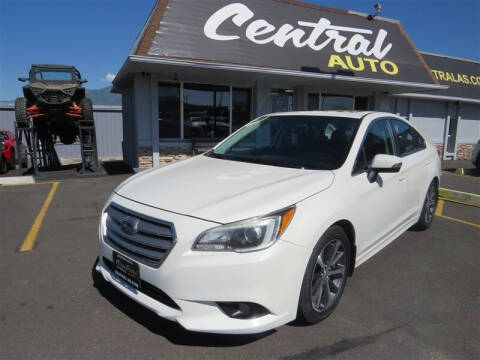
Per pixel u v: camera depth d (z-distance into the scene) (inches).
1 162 434.3
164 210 99.5
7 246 175.6
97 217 226.4
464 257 169.8
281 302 95.2
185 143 410.0
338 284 119.1
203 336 105.4
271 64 387.9
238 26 398.6
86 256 163.9
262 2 434.3
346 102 524.1
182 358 96.2
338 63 435.5
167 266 92.3
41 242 181.5
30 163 513.3
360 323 113.3
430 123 677.3
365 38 488.4
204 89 414.6
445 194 300.7
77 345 101.1
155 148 390.3
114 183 339.9
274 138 153.9
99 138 753.6
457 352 100.8
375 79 448.8
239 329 92.0
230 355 97.7
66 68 436.8
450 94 656.4
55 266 152.8
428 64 667.4
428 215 205.3
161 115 397.7
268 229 93.7
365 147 138.3
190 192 107.8
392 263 161.3
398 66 486.3
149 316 115.4
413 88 508.1
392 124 169.3
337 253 117.3
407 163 165.8
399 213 161.2
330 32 463.2
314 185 110.5
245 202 98.9
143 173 136.4
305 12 462.6
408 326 112.4
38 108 410.9
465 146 729.0
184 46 353.1
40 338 104.0
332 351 100.0
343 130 142.3
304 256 98.7
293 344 102.6
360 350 100.7
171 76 390.0
